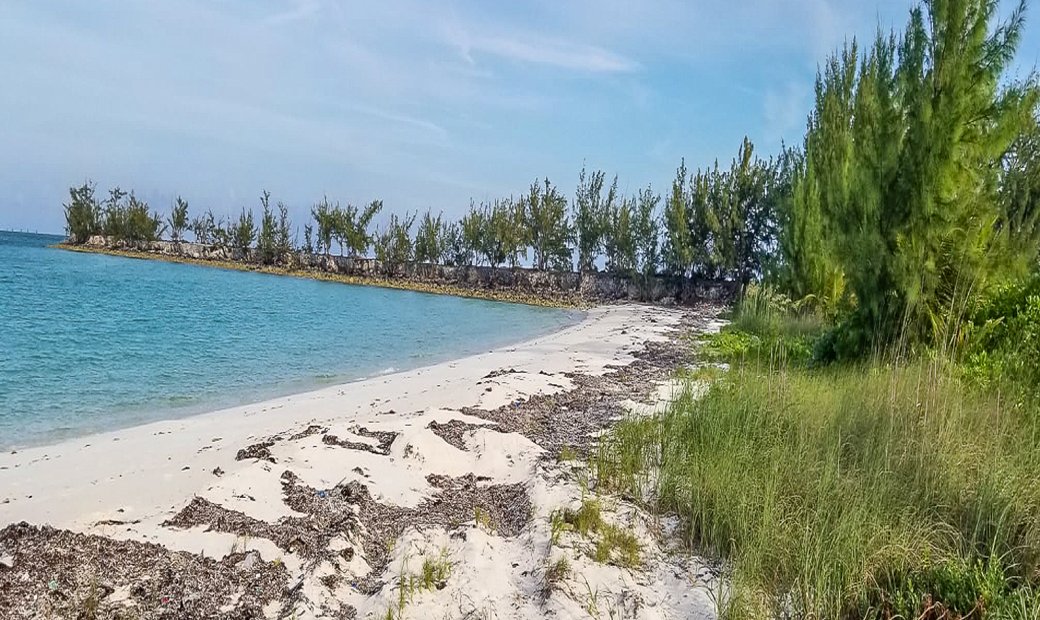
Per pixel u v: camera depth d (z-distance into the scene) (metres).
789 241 21.66
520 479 7.21
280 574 4.71
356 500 6.09
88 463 7.38
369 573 5.04
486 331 25.47
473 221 53.69
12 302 25.92
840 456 6.39
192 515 5.35
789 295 20.33
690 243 41.50
